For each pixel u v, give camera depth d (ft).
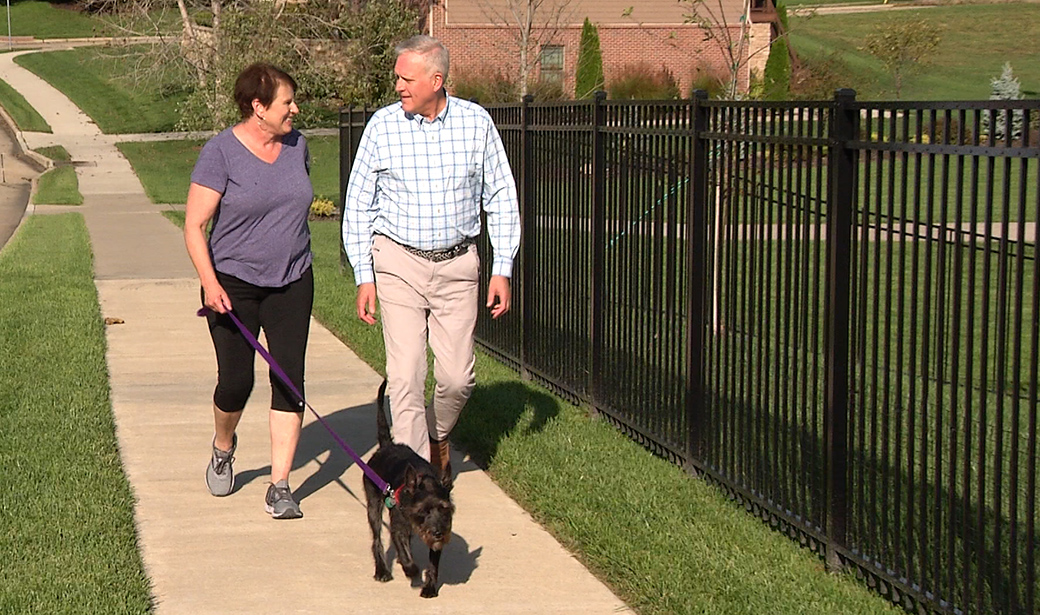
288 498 19.40
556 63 118.52
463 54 116.88
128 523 18.56
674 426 22.34
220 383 19.56
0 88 166.91
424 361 18.92
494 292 19.25
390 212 18.83
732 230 19.99
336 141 122.42
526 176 29.84
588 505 19.52
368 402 27.35
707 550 17.51
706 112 20.75
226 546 18.10
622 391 24.63
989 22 188.75
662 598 15.67
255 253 18.84
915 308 15.07
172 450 23.25
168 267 51.19
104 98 159.84
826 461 17.20
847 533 16.94
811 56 148.05
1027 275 18.67
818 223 17.20
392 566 17.34
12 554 16.90
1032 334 12.94
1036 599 14.05
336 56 95.25
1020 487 18.08
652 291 23.04
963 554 14.29
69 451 22.11
